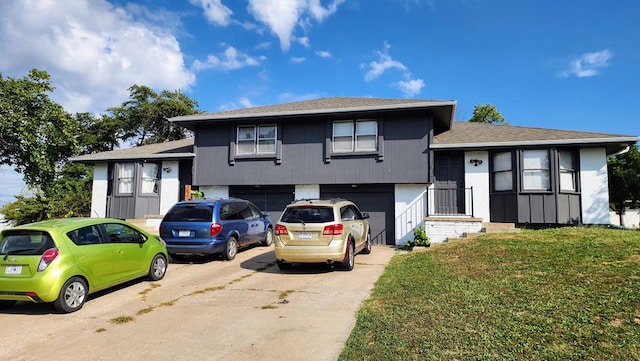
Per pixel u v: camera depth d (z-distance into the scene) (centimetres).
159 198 1675
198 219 977
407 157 1345
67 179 2398
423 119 1341
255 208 1241
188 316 551
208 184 1554
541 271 617
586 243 800
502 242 880
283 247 821
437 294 562
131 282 776
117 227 727
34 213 2148
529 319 432
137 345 445
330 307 570
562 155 1250
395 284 658
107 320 546
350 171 1398
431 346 384
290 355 401
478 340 389
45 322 542
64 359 411
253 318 531
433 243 1184
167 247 968
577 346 359
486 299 515
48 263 573
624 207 2128
